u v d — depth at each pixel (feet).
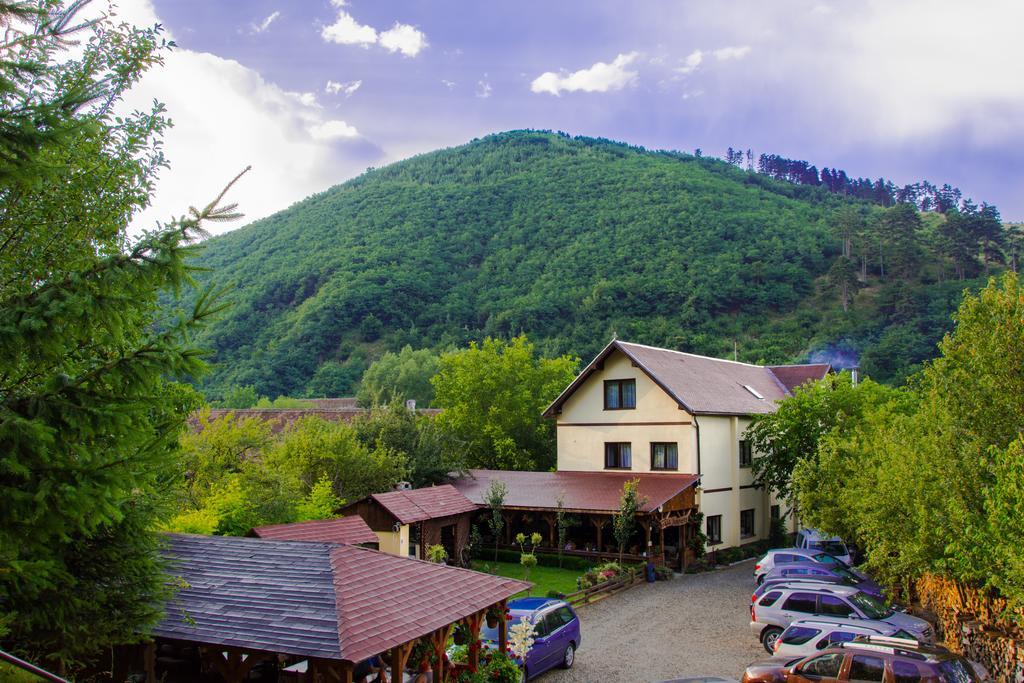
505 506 113.50
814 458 108.27
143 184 37.19
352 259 425.28
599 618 79.10
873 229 423.64
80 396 20.33
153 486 31.83
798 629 58.13
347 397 303.07
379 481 107.86
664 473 117.19
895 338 278.26
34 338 19.88
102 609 29.91
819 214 476.54
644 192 515.09
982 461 45.50
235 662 37.83
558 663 60.23
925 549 52.80
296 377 328.90
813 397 120.37
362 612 39.42
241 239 522.47
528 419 153.28
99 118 33.32
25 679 23.08
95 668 44.04
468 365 159.22
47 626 27.55
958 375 50.01
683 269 372.79
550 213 500.74
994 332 48.42
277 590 41.39
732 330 320.50
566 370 166.50
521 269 419.74
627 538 100.73
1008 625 50.01
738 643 68.54
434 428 129.49
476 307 385.29
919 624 62.59
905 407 115.44
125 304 20.75
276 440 120.37
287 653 35.45
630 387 123.54
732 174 654.53
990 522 41.81
